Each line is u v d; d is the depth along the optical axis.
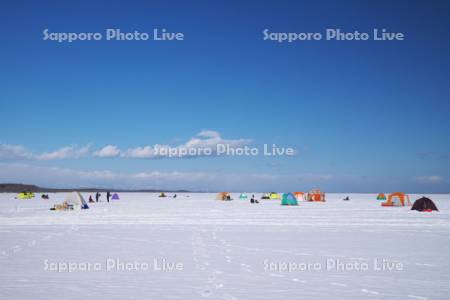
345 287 7.70
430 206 31.88
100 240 14.43
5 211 32.53
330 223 21.05
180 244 13.38
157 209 34.94
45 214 28.53
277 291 7.36
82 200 36.03
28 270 9.28
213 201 58.62
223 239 14.65
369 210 33.44
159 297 6.94
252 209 34.91
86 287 7.68
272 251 11.92
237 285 7.81
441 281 8.25
